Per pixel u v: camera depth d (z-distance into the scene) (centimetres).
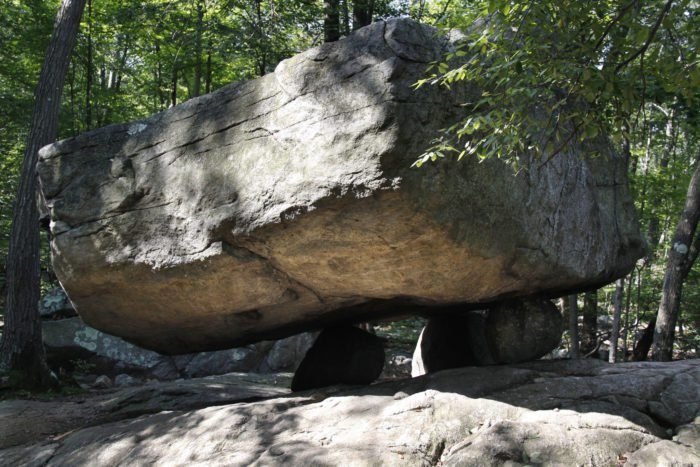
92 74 1680
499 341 534
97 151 519
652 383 455
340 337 612
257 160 433
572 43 402
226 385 882
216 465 428
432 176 387
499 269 453
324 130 402
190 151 471
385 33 396
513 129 396
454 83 416
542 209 477
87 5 1520
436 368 624
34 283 959
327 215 401
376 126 380
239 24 1299
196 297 500
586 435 404
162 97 1819
